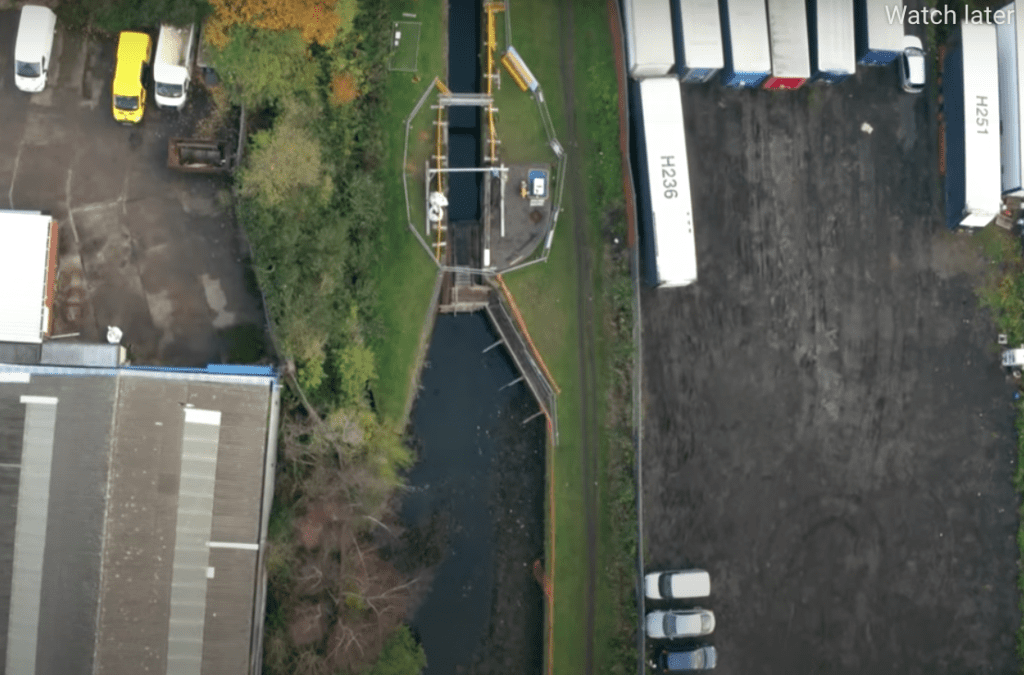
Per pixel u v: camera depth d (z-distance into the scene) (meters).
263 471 60.50
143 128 64.88
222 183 65.19
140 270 64.38
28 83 63.72
